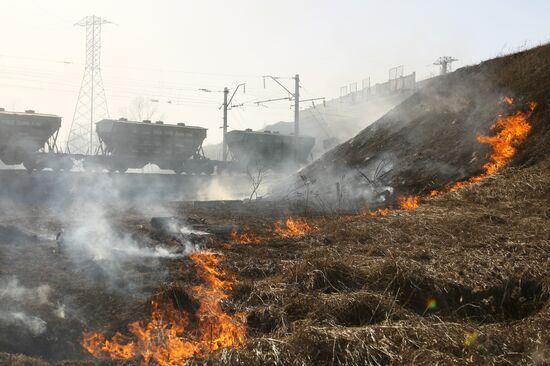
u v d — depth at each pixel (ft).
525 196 42.63
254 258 28.76
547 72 65.51
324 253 28.27
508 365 14.17
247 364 14.12
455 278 22.30
